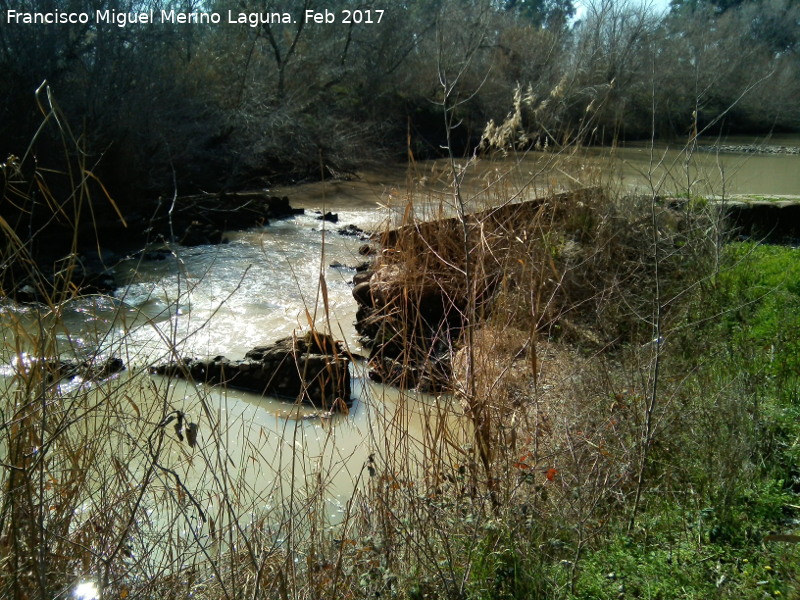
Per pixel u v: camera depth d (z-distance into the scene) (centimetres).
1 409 336
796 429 439
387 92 2414
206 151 1684
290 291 922
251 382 640
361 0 2455
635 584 321
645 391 411
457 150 2325
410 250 482
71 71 1389
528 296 523
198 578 349
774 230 991
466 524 346
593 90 905
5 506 293
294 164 1888
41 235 1102
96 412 382
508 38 1909
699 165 1127
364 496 385
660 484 396
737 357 524
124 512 354
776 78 2567
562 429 430
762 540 344
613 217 738
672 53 1597
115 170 1303
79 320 760
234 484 459
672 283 676
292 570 335
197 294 904
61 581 307
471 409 382
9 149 1209
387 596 318
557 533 357
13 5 1327
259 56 2136
